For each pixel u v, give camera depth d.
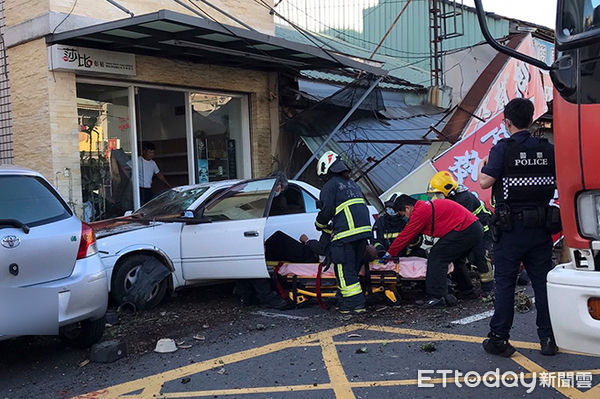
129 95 9.77
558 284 3.05
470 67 14.81
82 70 8.79
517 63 12.40
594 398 3.79
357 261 6.21
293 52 9.48
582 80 2.93
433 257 6.25
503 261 4.39
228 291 7.50
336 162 6.21
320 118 11.98
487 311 6.13
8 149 9.28
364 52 15.66
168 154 10.45
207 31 8.11
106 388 4.29
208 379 4.40
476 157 9.91
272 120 11.83
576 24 2.99
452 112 12.05
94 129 9.35
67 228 4.68
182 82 10.27
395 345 5.04
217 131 11.27
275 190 6.62
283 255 6.87
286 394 4.04
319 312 6.38
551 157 4.21
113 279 6.38
